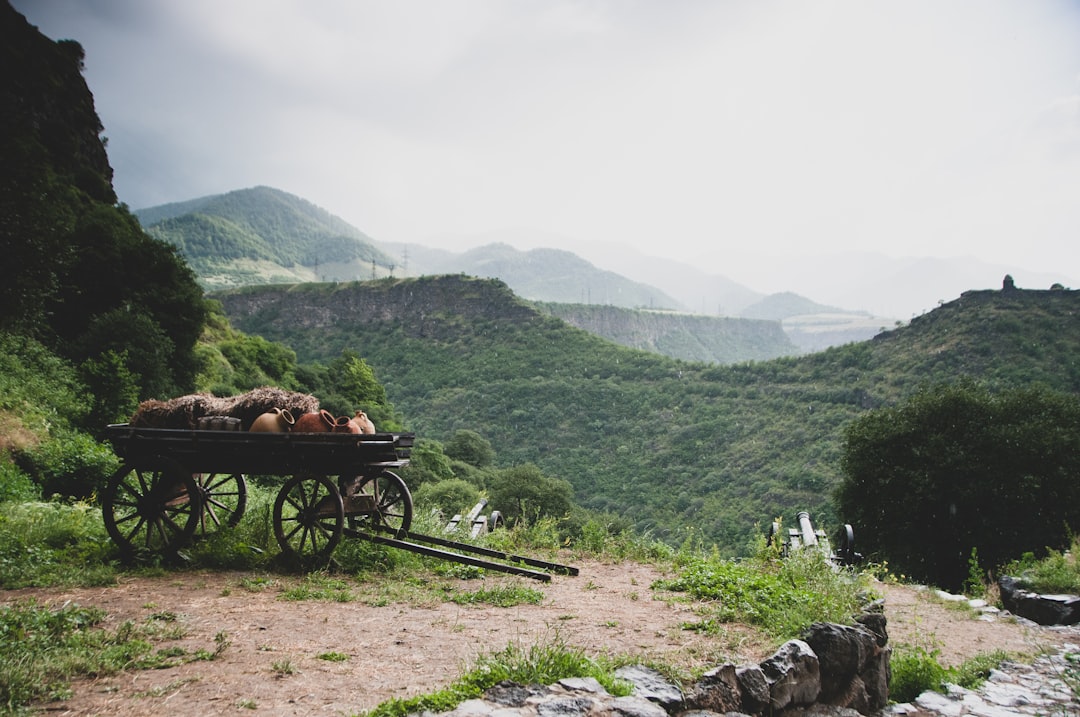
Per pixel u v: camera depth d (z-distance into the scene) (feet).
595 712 9.96
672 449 311.06
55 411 55.26
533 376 446.60
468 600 18.92
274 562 21.83
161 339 92.38
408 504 24.13
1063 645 24.54
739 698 12.34
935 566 71.41
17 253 54.75
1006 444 69.87
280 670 12.23
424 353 531.09
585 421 372.79
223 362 173.06
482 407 414.21
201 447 21.99
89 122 207.82
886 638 18.17
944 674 19.57
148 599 17.46
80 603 16.85
